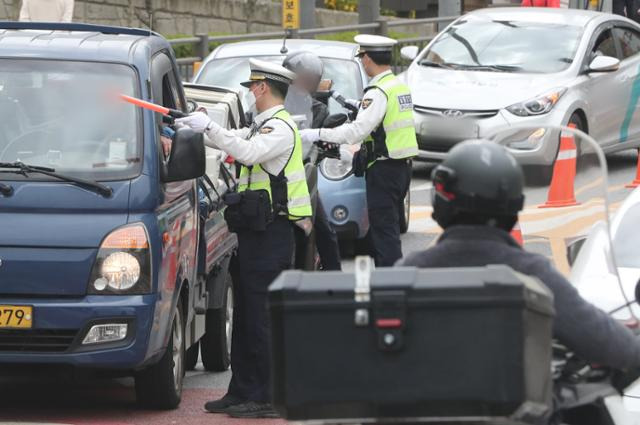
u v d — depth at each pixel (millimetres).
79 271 22922
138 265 23016
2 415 24375
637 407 17281
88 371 23328
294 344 11656
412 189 49688
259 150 23938
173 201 24953
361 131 31547
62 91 24484
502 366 11469
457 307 11508
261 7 83812
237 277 25266
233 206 24375
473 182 12938
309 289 11633
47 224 23078
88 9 71000
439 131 47844
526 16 53531
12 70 24672
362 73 42562
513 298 11445
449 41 52438
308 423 12156
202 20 78750
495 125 47312
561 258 18094
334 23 90375
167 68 26734
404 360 11578
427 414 11664
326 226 31469
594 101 50656
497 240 13078
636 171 50062
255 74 24359
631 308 17938
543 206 17734
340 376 11617
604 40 52656
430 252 13180
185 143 23734
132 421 24188
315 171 30672
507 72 50219
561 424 14023
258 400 24922
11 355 22844
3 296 22953
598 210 17906
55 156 23812
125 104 24328
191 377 29109
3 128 24141
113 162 23734
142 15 74375
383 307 11516
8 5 67312
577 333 12828
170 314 24109
